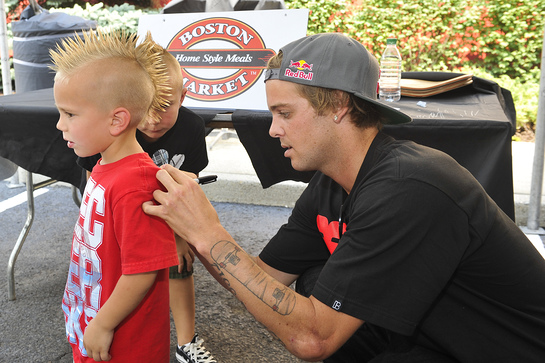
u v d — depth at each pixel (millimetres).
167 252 1206
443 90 2359
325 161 1258
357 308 1087
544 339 1183
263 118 2037
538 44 5832
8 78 3766
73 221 3500
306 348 1116
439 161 1146
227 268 1152
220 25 2348
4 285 2604
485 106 2121
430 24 6008
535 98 5523
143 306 1259
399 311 1079
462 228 1091
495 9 5844
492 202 1183
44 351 2066
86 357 1323
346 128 1217
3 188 4172
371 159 1226
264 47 2256
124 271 1162
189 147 1916
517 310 1192
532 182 3115
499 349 1188
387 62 2734
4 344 2105
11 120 2070
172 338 2180
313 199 1571
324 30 6125
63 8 7371
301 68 1170
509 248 1153
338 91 1170
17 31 4113
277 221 3482
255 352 2078
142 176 1181
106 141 1185
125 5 6633
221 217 3539
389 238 1080
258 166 2154
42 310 2377
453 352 1210
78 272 1297
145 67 1232
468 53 6211
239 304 2453
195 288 2600
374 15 6035
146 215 1181
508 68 6059
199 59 2336
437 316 1208
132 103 1185
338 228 1470
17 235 3240
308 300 1146
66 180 2129
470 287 1201
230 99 2234
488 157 1822
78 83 1132
